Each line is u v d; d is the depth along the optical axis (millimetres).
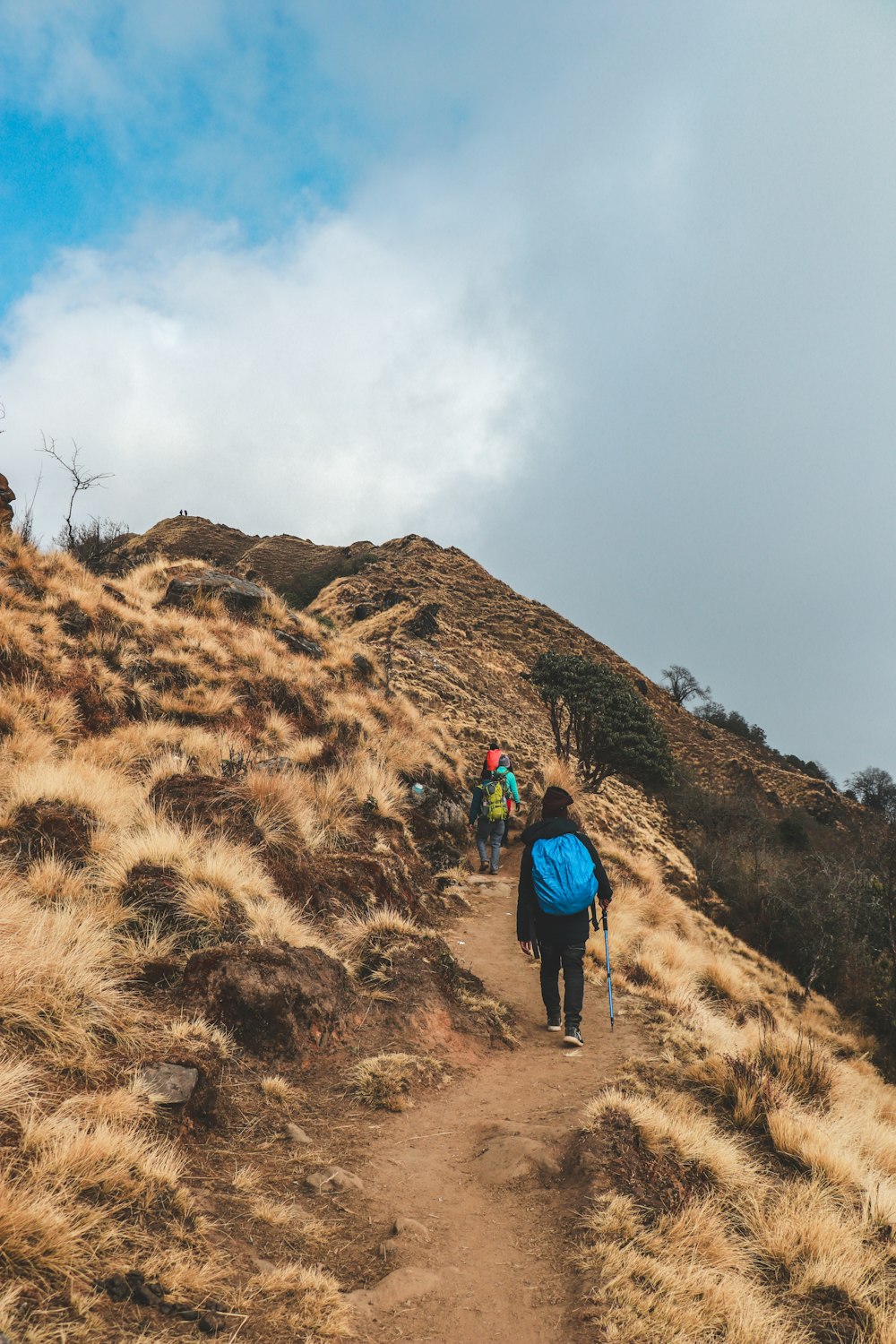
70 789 6691
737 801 46062
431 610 57625
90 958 4441
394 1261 3078
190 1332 2352
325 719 13359
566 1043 5914
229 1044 4477
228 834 6898
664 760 26641
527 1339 2746
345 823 9023
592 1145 3961
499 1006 6527
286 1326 2533
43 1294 2252
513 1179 3809
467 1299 2920
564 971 6105
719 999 9773
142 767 9148
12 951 4004
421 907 8914
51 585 12289
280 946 5305
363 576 75812
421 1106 4652
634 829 29234
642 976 8266
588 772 27250
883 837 28281
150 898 5477
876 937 23750
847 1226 3848
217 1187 3281
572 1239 3338
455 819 13414
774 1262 3547
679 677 93312
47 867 5480
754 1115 5008
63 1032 3707
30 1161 2760
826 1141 4715
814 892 25844
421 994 5836
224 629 14656
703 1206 3662
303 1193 3455
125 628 12531
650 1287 3043
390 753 13312
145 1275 2512
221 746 10305
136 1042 3977
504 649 65500
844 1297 3369
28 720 8797
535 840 6305
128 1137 3041
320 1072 4715
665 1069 5613
